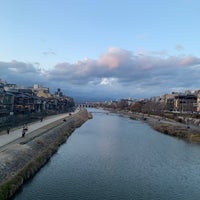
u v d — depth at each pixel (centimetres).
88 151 7269
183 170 5762
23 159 5103
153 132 12062
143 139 9831
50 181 4697
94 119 19762
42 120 12725
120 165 5956
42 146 6719
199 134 10569
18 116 10362
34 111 16362
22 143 6009
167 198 4216
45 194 4106
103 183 4744
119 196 4209
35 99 17475
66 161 6094
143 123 16975
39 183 4559
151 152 7481
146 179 5081
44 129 8956
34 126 9862
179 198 4231
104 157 6638
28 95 16075
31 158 5478
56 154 6750
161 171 5638
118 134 11000
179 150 7894
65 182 4684
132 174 5341
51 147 7000
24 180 4469
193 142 9394
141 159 6612
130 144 8638
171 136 10894
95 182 4772
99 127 13650
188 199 4200
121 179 5009
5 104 11912
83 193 4238
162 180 5059
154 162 6362
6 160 4503
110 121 18050
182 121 16650
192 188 4688
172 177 5259
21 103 14338
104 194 4256
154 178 5159
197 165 6200
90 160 6275
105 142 8850
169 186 4750
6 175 4138
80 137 9831
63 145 8056
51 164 5784
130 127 14062
